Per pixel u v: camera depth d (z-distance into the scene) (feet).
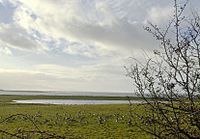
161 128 14.69
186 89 13.26
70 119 121.80
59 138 15.52
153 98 13.33
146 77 13.29
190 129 13.51
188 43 13.56
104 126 106.83
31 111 170.91
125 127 97.76
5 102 333.83
